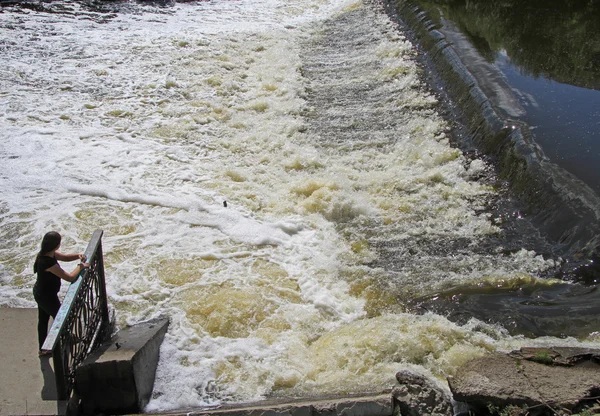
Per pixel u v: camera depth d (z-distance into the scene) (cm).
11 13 1825
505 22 1533
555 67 1255
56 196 953
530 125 1017
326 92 1366
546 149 943
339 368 629
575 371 573
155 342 634
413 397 565
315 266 805
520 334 669
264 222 896
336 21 1842
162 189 978
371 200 951
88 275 594
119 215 909
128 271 784
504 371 577
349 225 896
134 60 1516
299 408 530
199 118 1230
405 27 1670
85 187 975
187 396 595
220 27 1786
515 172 945
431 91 1291
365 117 1235
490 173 987
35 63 1473
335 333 688
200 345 665
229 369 634
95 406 552
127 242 845
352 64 1502
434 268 795
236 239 857
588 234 775
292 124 1205
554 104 1092
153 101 1303
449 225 883
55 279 584
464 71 1248
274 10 1956
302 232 877
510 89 1151
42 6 1900
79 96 1314
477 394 543
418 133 1138
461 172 1000
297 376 623
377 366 625
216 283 766
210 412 535
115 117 1228
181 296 741
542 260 785
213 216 907
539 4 1672
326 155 1096
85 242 845
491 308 713
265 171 1045
